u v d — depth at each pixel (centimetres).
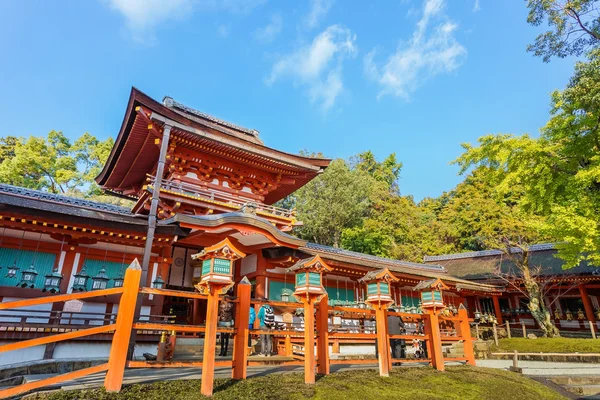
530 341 1880
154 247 1412
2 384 770
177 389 505
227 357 1041
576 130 1476
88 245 1299
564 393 927
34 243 1209
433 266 2702
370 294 795
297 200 3756
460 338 1028
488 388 737
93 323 1230
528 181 1619
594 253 1538
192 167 1797
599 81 1355
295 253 1589
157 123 1444
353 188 3753
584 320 2531
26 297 1155
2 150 3903
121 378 479
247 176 1936
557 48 1516
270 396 508
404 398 593
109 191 2253
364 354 1491
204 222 1320
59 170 3756
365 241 3475
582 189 1447
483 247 3697
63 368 957
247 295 633
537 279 2462
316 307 741
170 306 1855
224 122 2314
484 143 1705
